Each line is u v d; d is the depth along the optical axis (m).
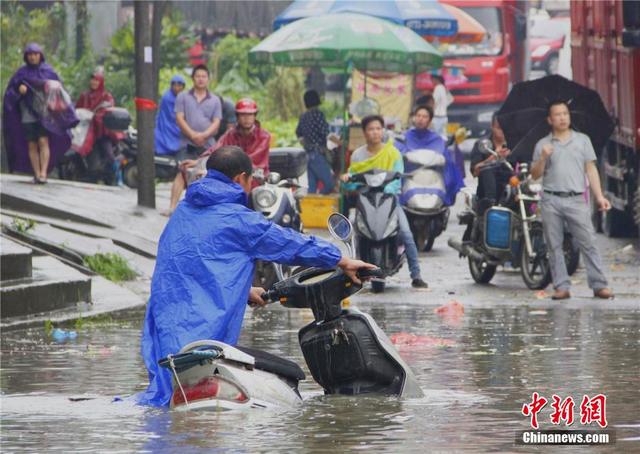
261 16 81.75
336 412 16.00
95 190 44.66
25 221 35.41
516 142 36.06
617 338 23.80
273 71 78.44
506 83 76.94
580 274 35.75
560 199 30.94
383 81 63.03
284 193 32.78
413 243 33.50
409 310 28.88
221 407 16.03
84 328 25.52
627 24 37.69
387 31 49.78
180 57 73.50
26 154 43.59
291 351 22.34
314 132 47.31
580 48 48.50
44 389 18.48
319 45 48.91
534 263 33.03
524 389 18.03
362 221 32.97
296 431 14.86
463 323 26.34
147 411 16.17
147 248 35.88
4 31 66.88
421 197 40.66
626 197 41.12
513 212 33.59
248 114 35.53
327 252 16.78
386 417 15.73
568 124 31.08
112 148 52.97
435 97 57.44
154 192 42.03
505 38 77.06
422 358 21.28
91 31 71.94
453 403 16.77
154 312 16.83
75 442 14.48
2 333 24.73
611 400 17.14
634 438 14.56
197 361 16.08
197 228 16.89
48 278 27.64
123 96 68.75
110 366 20.66
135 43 42.41
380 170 33.41
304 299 17.14
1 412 16.41
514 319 27.00
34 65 43.09
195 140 44.78
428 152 41.59
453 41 70.69
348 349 17.11
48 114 42.69
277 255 16.80
